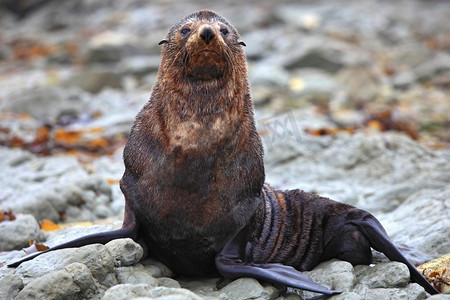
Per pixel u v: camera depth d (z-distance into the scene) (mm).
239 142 15617
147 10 78312
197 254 15719
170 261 16141
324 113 41469
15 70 58469
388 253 16438
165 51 16469
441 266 16547
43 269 14781
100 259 14758
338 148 29141
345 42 66188
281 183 26469
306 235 17125
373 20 74875
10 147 34094
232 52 16078
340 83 50719
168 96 15688
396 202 24438
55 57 61719
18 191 25312
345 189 25719
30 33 75688
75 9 83750
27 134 37062
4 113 41562
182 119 15383
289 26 70500
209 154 15234
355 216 17078
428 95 49781
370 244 16812
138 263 15703
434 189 23406
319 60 55875
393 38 70000
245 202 15641
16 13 87812
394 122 38719
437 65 56750
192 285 16016
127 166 16141
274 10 74000
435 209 20688
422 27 74188
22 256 17047
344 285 15336
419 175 27328
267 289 14852
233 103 15609
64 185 23797
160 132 15609
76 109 42312
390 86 52344
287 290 15547
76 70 56750
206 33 14891
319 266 16844
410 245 19000
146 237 16000
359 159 28391
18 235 19219
